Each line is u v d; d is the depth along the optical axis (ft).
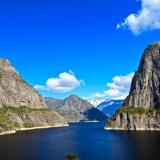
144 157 613.52
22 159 613.93
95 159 610.65
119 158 613.93
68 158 483.10
